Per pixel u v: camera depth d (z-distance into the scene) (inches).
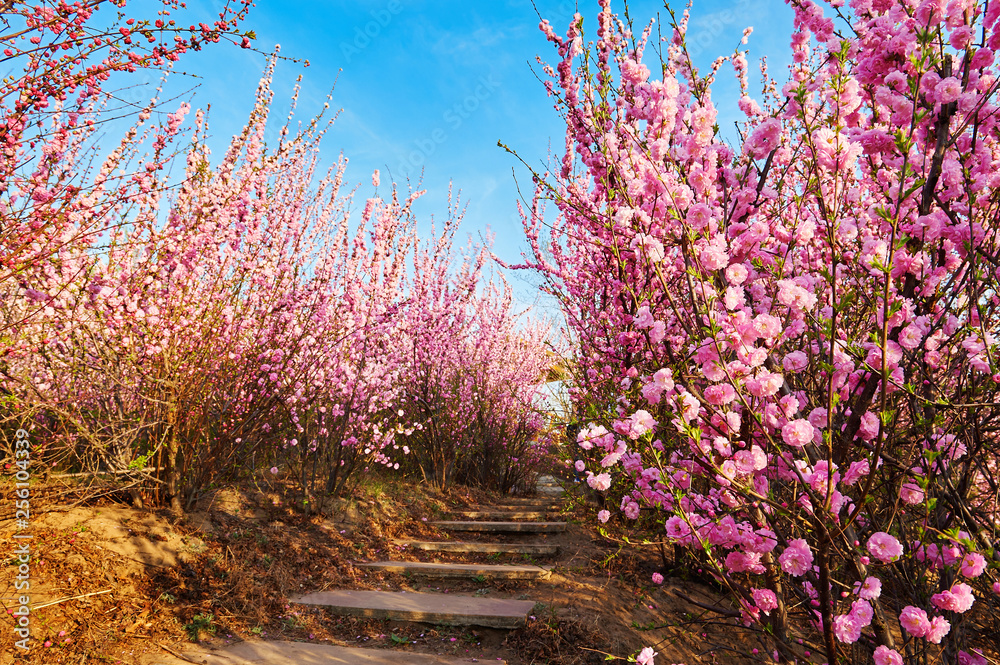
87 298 140.5
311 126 199.0
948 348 79.0
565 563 183.2
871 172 86.0
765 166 89.0
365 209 233.0
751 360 68.4
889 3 76.3
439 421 310.5
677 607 147.5
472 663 128.6
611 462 92.6
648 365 136.3
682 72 94.8
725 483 75.9
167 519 163.3
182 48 106.6
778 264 78.2
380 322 241.3
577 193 133.2
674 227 88.8
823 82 79.4
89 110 124.2
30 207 115.3
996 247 76.5
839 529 70.5
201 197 163.3
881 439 65.6
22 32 97.1
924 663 77.3
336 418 228.2
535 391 384.2
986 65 72.9
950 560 73.5
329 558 184.2
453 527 242.1
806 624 111.7
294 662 124.0
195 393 167.8
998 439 90.9
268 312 185.9
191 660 119.3
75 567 130.6
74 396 148.8
